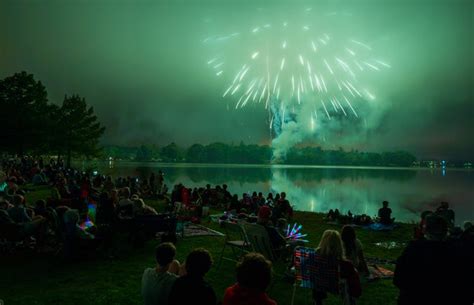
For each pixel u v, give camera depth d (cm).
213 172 10100
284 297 691
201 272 360
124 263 891
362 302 668
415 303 375
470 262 374
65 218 902
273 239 781
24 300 646
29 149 4481
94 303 640
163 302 412
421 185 6250
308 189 5078
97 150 5762
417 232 1055
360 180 7738
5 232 937
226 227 880
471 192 4781
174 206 1661
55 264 866
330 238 506
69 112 5031
